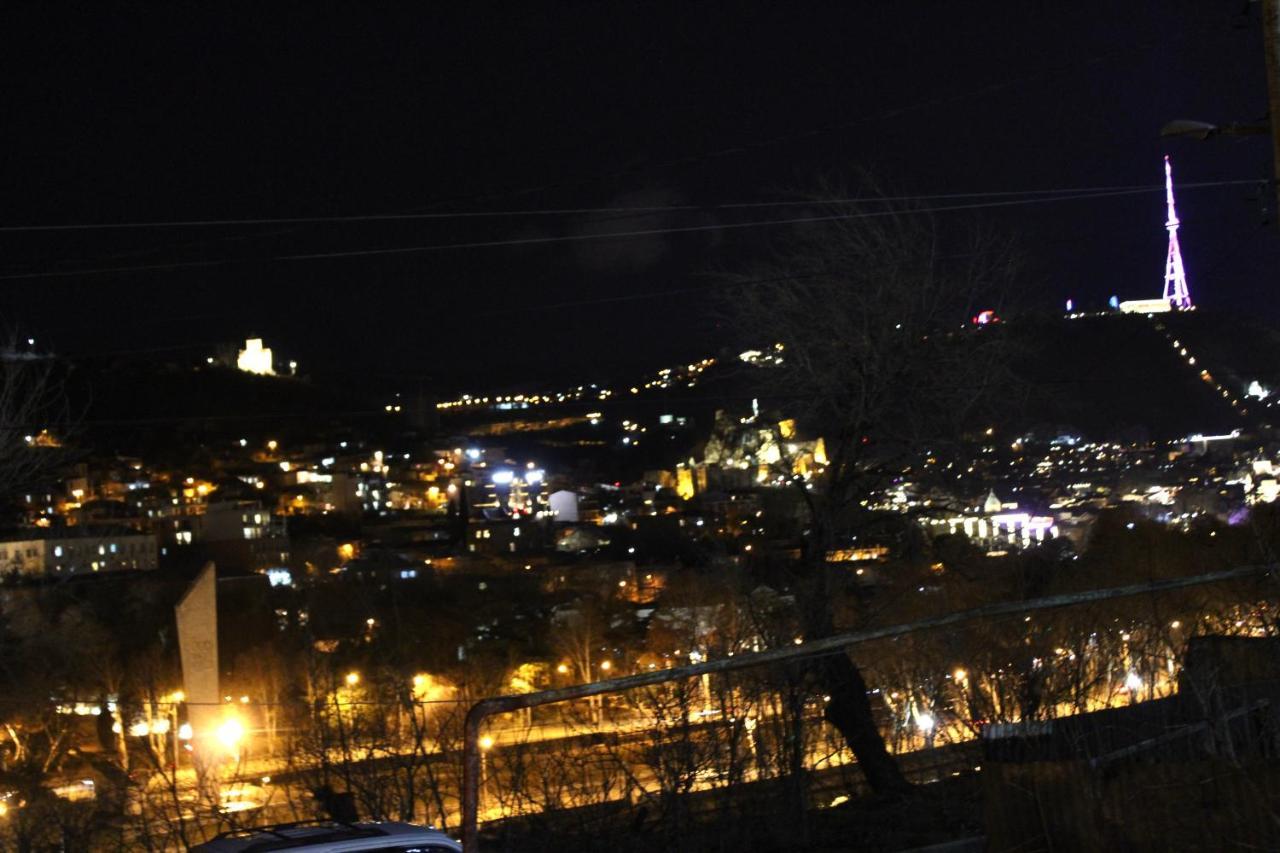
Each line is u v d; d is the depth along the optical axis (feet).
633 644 179.32
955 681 38.93
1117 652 31.24
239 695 145.48
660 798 36.17
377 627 190.80
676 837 35.14
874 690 49.26
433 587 237.66
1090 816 21.11
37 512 260.42
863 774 47.37
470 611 211.41
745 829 36.52
